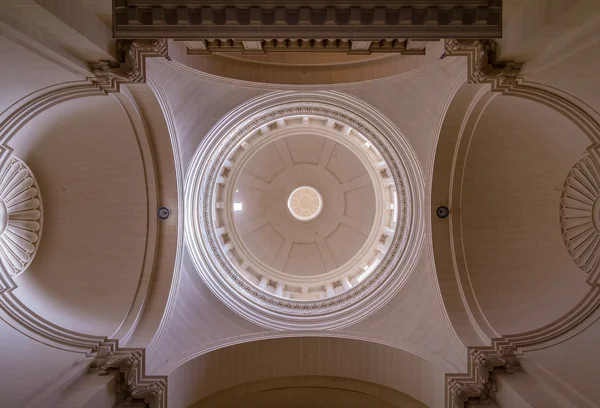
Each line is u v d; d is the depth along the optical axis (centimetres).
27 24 831
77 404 971
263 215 2272
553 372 1115
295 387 1540
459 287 1401
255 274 2092
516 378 1123
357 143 2000
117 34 816
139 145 1353
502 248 1431
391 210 1978
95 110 1248
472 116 1284
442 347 1351
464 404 1152
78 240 1423
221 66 1377
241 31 821
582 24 855
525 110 1237
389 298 1480
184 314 1415
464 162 1383
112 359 1171
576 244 1334
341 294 1592
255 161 2169
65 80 1050
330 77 1434
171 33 819
